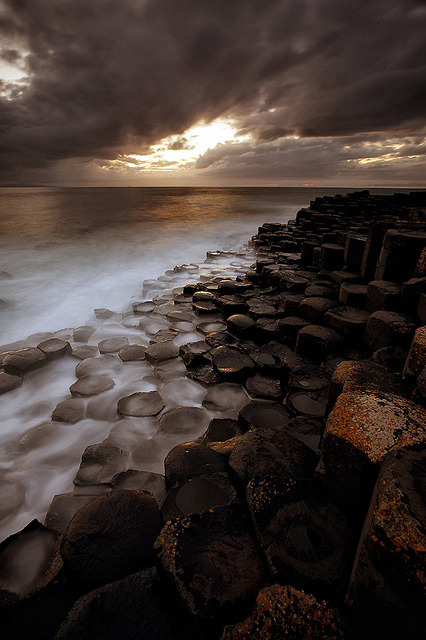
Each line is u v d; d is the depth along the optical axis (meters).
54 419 3.74
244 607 1.40
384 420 1.68
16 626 1.51
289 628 1.22
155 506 2.01
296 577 1.42
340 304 5.21
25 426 3.86
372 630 1.20
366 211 17.52
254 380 4.15
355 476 1.59
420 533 1.10
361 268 6.12
